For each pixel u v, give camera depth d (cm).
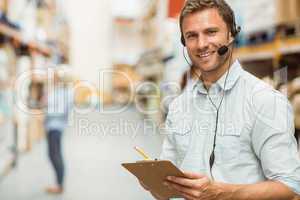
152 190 137
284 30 463
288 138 125
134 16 2164
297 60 471
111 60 2180
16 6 641
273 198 121
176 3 296
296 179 122
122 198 448
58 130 475
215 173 134
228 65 139
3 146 566
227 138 133
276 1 461
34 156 711
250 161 131
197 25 132
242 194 121
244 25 508
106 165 626
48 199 448
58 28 1279
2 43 625
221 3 133
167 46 804
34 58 840
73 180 534
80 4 2283
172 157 156
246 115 130
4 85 571
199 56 136
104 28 2291
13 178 548
